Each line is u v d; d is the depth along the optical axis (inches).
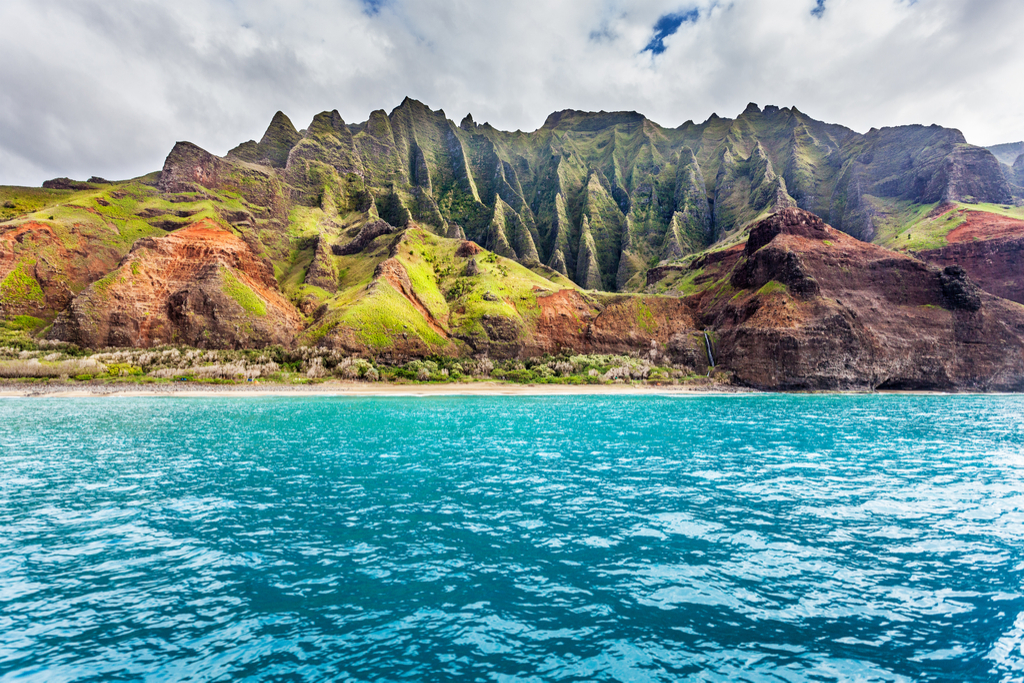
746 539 704.4
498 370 4424.2
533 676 384.2
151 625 461.1
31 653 410.6
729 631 457.7
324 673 386.6
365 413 2351.1
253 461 1242.0
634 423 2020.2
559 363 4490.7
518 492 954.1
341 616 480.7
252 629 454.9
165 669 390.9
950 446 1504.7
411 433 1723.7
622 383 4217.5
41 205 6127.0
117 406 2564.0
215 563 609.3
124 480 1040.8
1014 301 4618.6
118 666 394.6
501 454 1347.2
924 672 395.5
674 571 591.8
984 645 437.1
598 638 443.2
